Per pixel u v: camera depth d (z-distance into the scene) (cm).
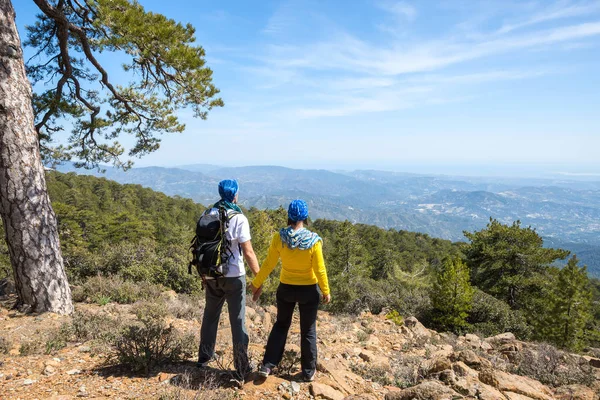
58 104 928
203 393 309
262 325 705
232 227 361
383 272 5269
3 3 590
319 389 351
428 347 682
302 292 370
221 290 376
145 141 1141
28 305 606
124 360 383
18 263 597
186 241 3300
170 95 1016
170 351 420
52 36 1017
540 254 2816
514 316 1805
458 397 350
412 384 451
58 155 1066
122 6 843
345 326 853
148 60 923
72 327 511
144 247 1155
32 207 603
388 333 840
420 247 11481
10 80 590
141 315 617
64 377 357
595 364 641
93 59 897
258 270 372
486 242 2977
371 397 342
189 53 891
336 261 3159
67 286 647
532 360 613
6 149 584
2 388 327
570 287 2334
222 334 545
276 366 400
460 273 1642
